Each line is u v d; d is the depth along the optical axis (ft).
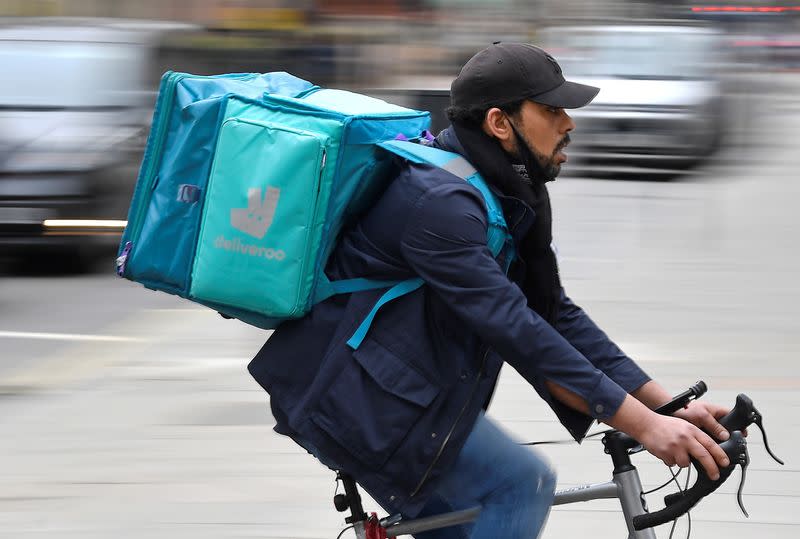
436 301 23.47
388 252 23.59
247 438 49.11
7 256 82.64
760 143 171.53
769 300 76.54
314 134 23.38
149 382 57.62
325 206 23.54
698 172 135.54
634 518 22.67
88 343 65.77
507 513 24.43
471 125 23.65
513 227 23.73
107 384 57.26
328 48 124.77
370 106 25.05
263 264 23.67
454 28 142.20
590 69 136.67
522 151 23.45
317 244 23.67
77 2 128.88
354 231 24.32
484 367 23.68
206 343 65.57
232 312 24.89
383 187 24.62
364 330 23.38
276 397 24.62
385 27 130.93
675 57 137.49
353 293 23.82
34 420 51.70
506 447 24.62
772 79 293.43
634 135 132.46
